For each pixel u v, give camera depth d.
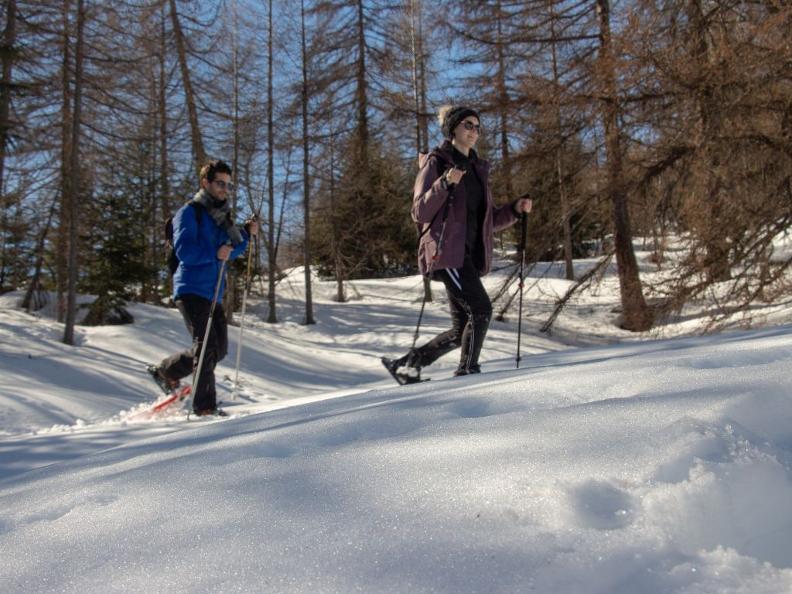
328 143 18.44
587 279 12.05
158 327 12.77
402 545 0.86
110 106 11.79
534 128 11.05
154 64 13.90
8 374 7.78
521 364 3.88
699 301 8.64
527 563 0.78
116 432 3.02
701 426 1.12
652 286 8.83
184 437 1.99
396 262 23.36
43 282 16.67
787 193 7.62
